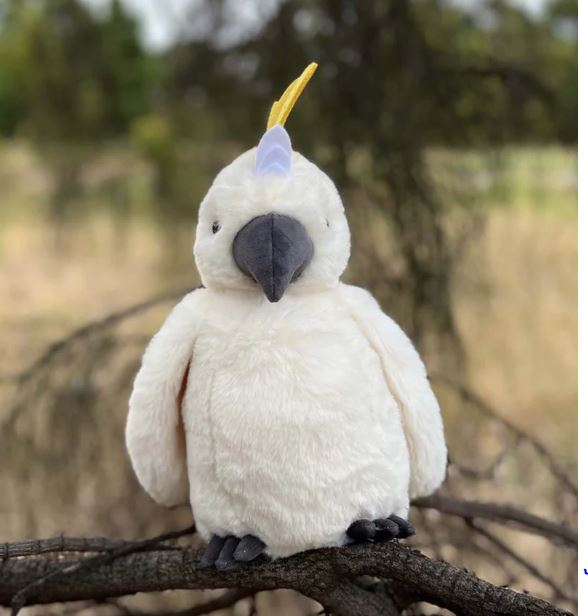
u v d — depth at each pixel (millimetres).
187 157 1892
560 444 1754
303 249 494
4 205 2883
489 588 487
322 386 497
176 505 585
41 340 2160
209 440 509
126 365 1050
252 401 497
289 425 493
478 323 1651
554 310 1825
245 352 504
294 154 530
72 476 985
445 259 1351
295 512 501
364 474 503
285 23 1465
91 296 2625
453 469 812
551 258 1703
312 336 507
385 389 521
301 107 1414
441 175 1444
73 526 980
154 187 1983
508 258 1700
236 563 512
